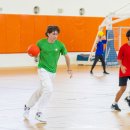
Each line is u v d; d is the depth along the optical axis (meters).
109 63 26.50
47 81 8.83
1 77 19.45
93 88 15.08
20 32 25.77
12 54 25.59
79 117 9.50
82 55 27.67
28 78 18.89
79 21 28.03
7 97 12.77
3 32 25.06
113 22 25.70
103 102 11.78
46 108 10.73
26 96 12.98
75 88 15.12
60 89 14.81
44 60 8.95
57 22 27.17
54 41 9.02
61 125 8.59
